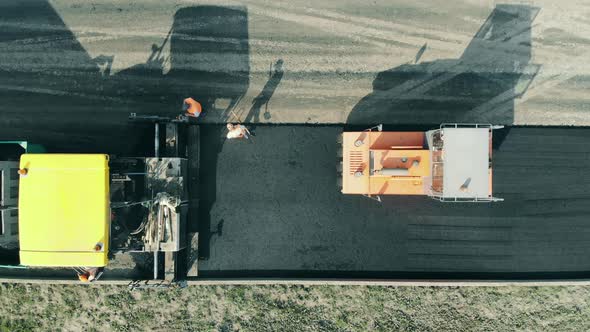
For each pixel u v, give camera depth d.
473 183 9.73
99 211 9.62
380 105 11.52
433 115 11.50
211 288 11.64
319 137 11.51
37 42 11.62
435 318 11.55
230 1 11.62
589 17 11.48
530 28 11.53
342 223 11.45
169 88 11.60
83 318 11.65
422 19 11.54
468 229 11.40
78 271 10.78
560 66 11.49
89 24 11.60
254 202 11.50
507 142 11.45
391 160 10.35
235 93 11.59
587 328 11.48
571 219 11.40
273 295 11.62
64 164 9.62
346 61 11.56
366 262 11.45
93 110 11.61
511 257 11.38
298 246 11.45
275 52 11.60
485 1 11.54
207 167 11.50
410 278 11.45
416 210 11.44
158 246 10.44
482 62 11.53
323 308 11.62
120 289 11.64
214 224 11.49
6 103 11.62
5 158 11.02
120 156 11.56
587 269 11.38
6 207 10.06
